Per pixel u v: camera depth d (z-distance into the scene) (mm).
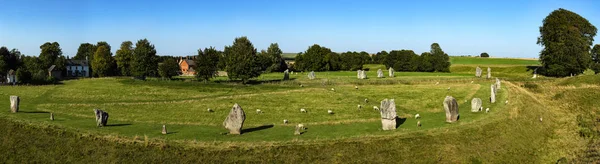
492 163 39156
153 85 97750
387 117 44750
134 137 40375
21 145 41656
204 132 44156
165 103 66562
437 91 81312
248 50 112250
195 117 55594
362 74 110125
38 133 43875
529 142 46469
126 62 152625
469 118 50438
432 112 60438
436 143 40656
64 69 176625
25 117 52281
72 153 38594
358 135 41781
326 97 73062
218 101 68500
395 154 38156
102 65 168750
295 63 187000
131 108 62375
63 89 92750
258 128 47750
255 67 102562
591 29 115688
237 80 113375
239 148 37219
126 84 101688
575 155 43156
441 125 46656
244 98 71562
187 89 88312
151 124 49844
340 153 37500
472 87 87125
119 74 179125
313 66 174375
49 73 160000
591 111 63344
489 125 47188
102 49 173125
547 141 48875
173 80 115188
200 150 36906
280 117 55812
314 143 38844
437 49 164625
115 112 58938
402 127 46188
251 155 36344
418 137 41375
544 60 118062
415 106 65625
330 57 185875
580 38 111875
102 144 39312
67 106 63750
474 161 38812
